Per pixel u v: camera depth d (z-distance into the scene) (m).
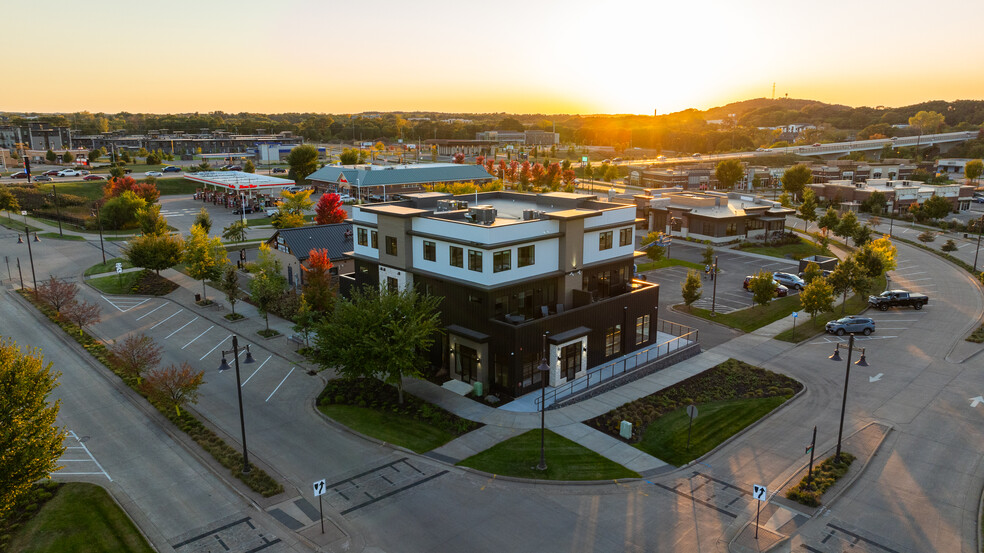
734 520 27.09
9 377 24.75
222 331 52.47
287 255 64.44
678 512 27.72
